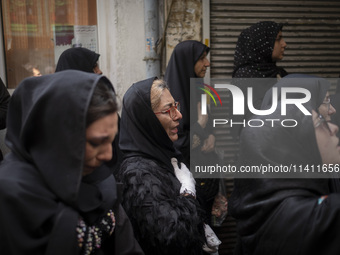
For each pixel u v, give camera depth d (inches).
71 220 40.8
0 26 134.5
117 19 134.6
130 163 64.5
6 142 44.6
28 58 137.4
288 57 142.9
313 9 141.5
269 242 48.9
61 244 39.7
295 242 46.4
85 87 41.3
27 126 41.5
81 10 136.4
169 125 69.6
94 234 45.1
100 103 41.1
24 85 44.3
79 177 40.3
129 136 68.1
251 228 52.4
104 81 44.2
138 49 136.9
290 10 139.9
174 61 118.6
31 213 39.3
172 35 133.8
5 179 40.0
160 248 57.6
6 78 137.0
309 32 142.9
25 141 42.3
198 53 119.3
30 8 135.6
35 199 40.0
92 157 42.8
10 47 136.3
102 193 47.8
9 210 38.8
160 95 68.6
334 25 143.9
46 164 41.2
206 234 85.0
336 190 56.2
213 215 120.5
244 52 124.4
